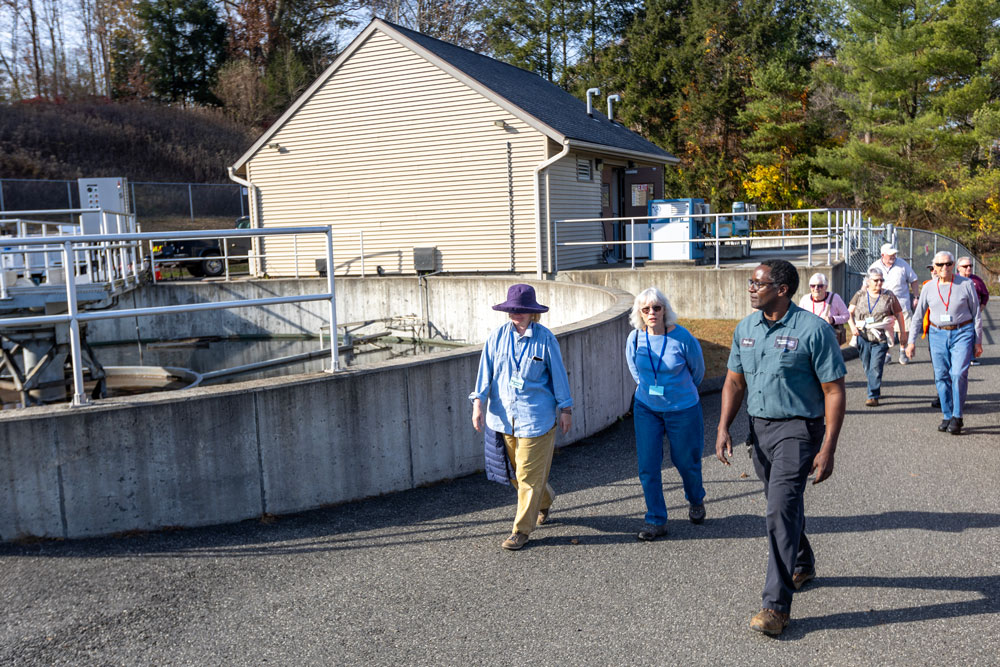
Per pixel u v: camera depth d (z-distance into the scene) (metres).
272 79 47.59
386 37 22.08
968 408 9.63
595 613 4.55
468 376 7.39
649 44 45.69
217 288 22.70
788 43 44.62
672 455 5.77
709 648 4.13
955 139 35.56
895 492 6.52
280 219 24.08
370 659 4.11
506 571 5.17
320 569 5.28
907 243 25.91
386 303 21.20
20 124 37.62
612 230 25.27
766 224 40.66
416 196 22.25
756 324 4.59
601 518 6.12
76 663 4.14
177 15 49.53
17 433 5.62
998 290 32.06
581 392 8.59
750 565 5.15
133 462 5.89
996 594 4.62
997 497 6.30
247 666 4.08
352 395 6.66
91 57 52.69
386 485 6.88
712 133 45.12
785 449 4.42
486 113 21.11
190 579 5.14
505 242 21.31
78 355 5.88
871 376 9.83
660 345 5.61
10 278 15.84
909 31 35.94
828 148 39.88
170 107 46.41
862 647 4.10
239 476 6.21
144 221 35.38
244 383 6.40
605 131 25.06
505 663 4.04
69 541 5.77
